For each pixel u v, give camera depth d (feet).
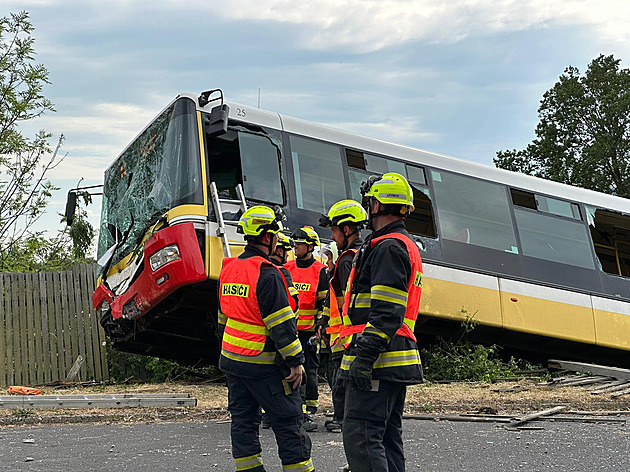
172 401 30.27
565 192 46.73
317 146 37.06
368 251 13.46
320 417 28.14
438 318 39.70
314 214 35.83
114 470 18.39
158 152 34.45
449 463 19.88
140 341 39.70
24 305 41.78
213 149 33.47
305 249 25.40
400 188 13.74
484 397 34.19
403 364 13.17
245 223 15.72
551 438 23.80
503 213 43.32
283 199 34.96
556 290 43.93
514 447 22.18
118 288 36.29
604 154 123.34
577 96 129.18
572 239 45.80
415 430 25.30
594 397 34.63
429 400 32.94
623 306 46.62
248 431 15.37
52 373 41.86
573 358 46.88
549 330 43.09
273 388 15.03
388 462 13.85
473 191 42.57
